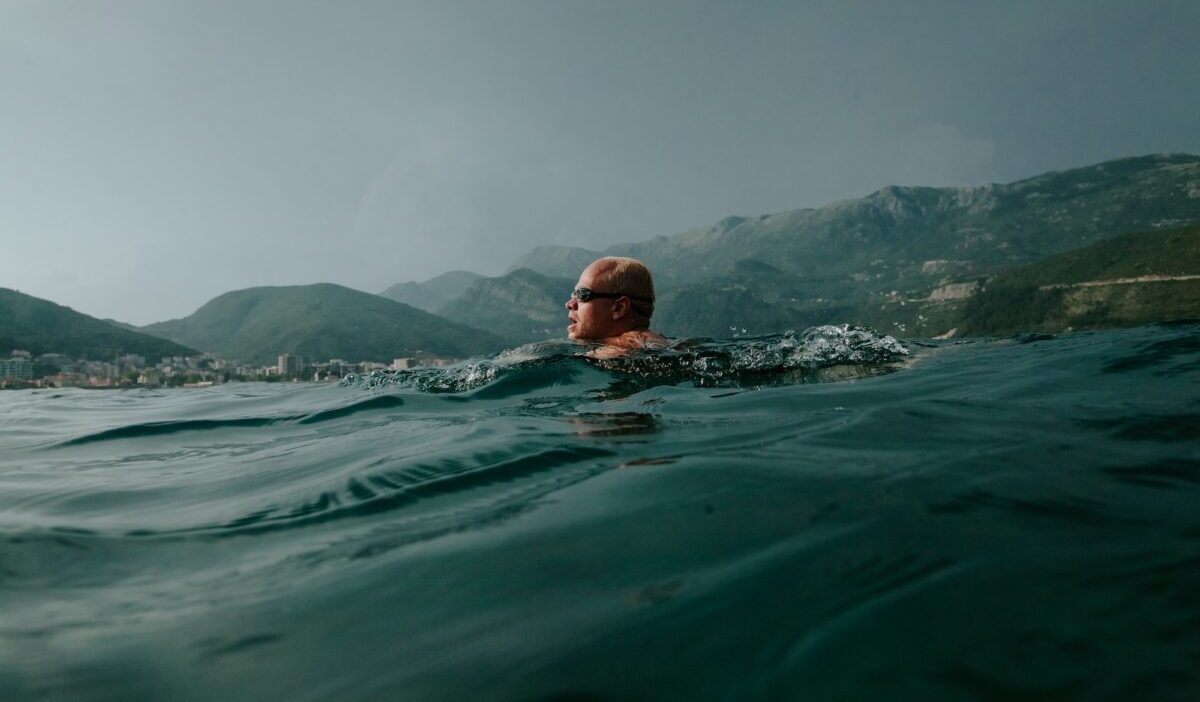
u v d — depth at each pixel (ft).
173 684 3.35
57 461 11.54
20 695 3.27
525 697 2.95
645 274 20.54
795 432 8.39
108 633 3.99
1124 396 9.72
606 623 3.60
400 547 5.21
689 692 2.88
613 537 4.95
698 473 6.59
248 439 13.17
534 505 6.01
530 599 3.99
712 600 3.77
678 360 17.25
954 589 3.68
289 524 6.27
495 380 16.52
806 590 3.81
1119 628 3.17
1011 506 5.05
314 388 27.02
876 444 7.42
